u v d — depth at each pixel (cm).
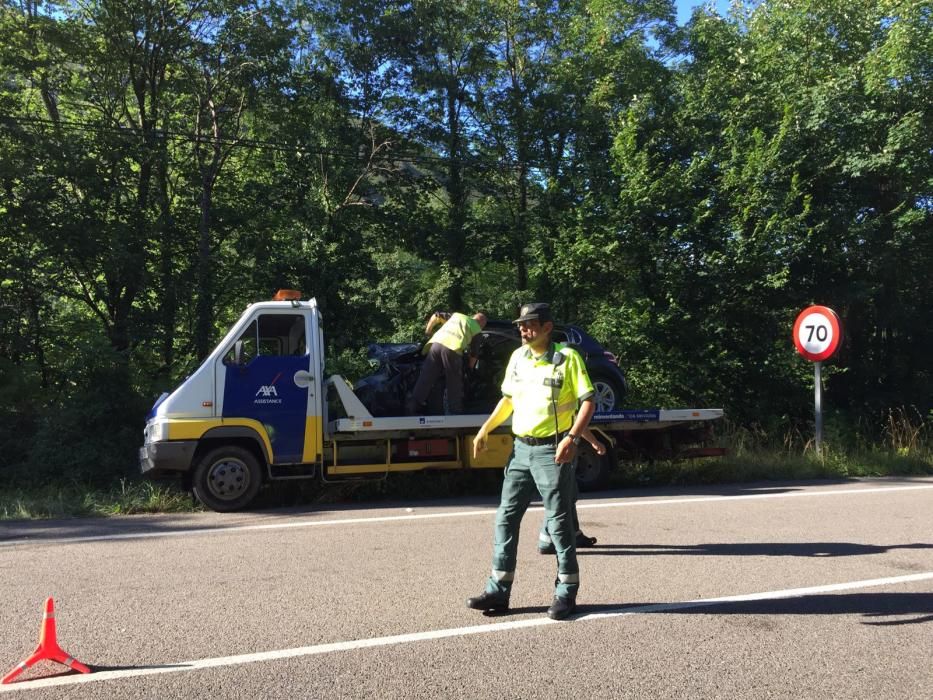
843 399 1825
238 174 1945
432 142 2133
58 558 605
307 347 891
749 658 388
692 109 1772
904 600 488
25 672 367
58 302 1552
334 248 1817
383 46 2052
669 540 664
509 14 2136
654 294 1628
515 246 2048
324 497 948
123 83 1741
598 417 996
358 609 467
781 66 1722
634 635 421
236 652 393
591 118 1972
